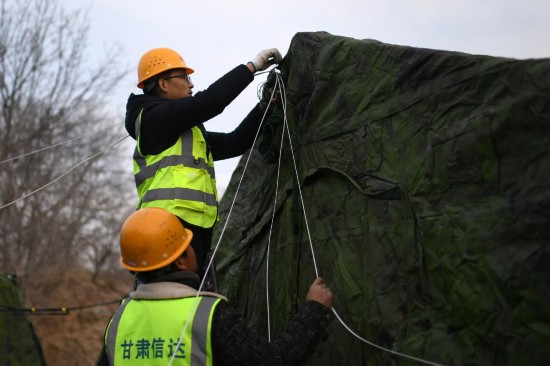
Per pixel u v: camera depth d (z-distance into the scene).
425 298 3.20
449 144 3.18
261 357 2.93
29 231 15.62
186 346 2.91
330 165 3.93
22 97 15.70
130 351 3.00
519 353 2.74
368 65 3.81
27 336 6.78
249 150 5.04
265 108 4.54
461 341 2.97
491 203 2.96
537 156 2.83
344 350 3.57
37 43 15.59
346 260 3.69
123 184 19.78
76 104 16.50
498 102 3.01
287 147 4.37
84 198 17.69
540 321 2.70
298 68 4.29
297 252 4.08
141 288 3.12
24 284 15.50
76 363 16.28
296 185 4.17
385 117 3.62
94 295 18.58
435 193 3.23
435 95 3.33
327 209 3.92
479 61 3.14
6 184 15.29
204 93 3.90
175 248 3.15
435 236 3.15
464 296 2.97
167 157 3.89
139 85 4.23
